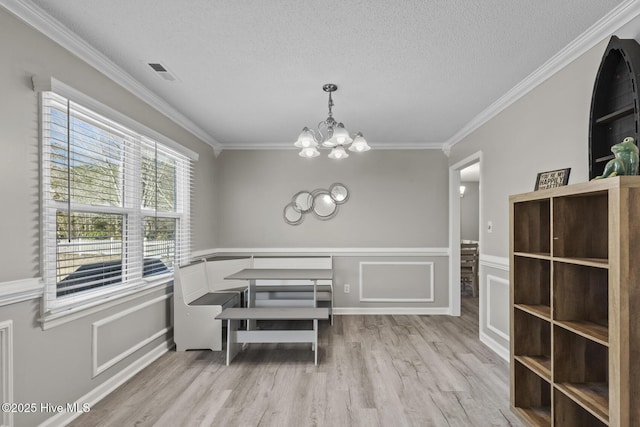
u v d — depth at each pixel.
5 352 1.75
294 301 4.46
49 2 1.84
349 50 2.35
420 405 2.38
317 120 3.91
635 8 1.84
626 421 1.44
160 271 3.47
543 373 2.00
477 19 2.00
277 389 2.61
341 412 2.29
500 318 3.34
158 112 3.32
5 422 1.74
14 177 1.81
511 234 2.30
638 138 1.69
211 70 2.66
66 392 2.15
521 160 3.00
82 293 2.35
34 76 1.92
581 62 2.29
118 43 2.26
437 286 4.96
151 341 3.15
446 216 4.98
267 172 5.01
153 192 3.31
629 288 1.46
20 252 1.84
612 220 1.50
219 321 3.41
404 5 1.87
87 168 2.40
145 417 2.23
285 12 1.93
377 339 3.79
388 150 4.99
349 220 4.98
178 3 1.85
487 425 2.15
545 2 1.84
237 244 5.00
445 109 3.54
